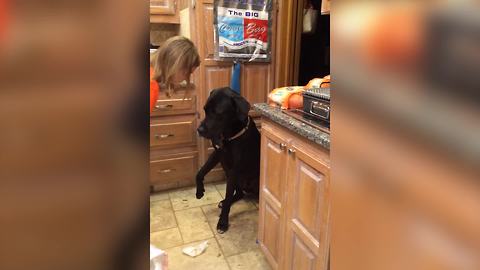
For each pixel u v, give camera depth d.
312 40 2.63
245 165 1.92
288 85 2.38
